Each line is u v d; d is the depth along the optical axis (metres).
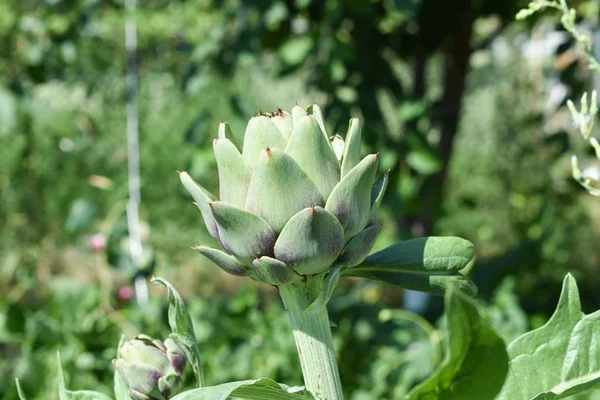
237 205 0.59
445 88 2.55
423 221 2.44
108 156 3.68
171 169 3.72
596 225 3.73
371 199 0.62
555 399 0.62
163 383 0.67
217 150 0.59
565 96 2.35
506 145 3.14
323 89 2.28
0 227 3.45
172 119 3.74
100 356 1.64
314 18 2.40
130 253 1.96
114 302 1.95
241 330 1.96
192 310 2.05
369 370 1.90
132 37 2.34
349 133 0.60
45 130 3.57
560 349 0.64
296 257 0.58
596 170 0.78
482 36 3.26
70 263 3.61
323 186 0.58
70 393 0.68
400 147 2.11
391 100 2.25
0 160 3.51
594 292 2.88
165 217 3.70
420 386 0.57
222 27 2.50
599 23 1.85
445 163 2.54
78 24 2.79
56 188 3.59
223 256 0.60
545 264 2.74
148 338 0.69
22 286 2.25
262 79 3.72
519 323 1.78
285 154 0.57
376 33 2.27
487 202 3.56
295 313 0.60
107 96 3.46
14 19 2.75
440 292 0.63
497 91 3.43
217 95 3.59
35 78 2.75
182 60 3.27
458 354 0.56
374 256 0.63
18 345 2.33
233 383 0.57
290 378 1.84
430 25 2.44
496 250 3.45
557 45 2.29
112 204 3.50
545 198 2.90
